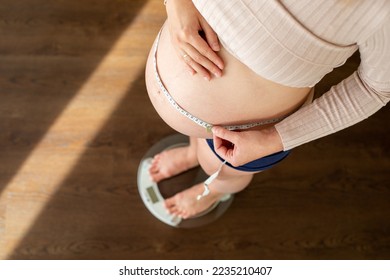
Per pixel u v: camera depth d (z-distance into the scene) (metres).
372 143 1.74
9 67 1.65
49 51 1.68
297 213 1.65
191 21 0.83
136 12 1.76
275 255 1.61
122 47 1.72
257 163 1.07
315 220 1.65
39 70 1.66
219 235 1.61
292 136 0.92
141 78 1.70
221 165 1.14
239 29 0.72
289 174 1.68
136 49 1.72
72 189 1.58
